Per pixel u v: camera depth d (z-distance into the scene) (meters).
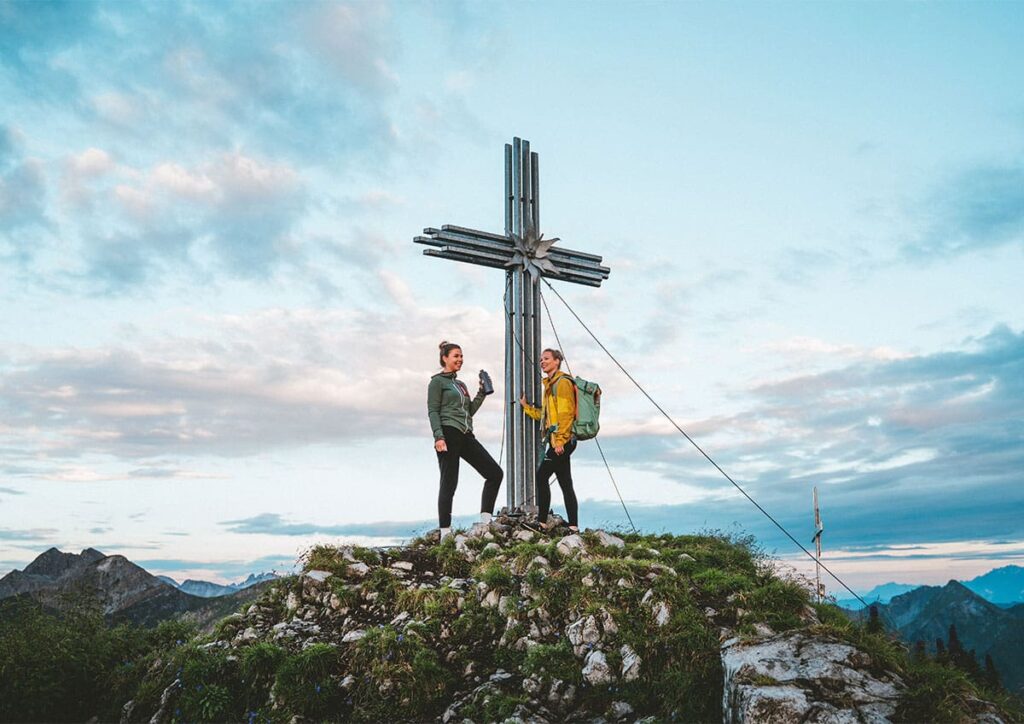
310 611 10.35
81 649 10.24
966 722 6.45
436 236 13.42
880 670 7.08
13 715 9.37
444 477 12.38
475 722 7.89
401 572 10.96
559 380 12.49
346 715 8.36
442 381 12.51
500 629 9.33
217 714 8.57
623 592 9.20
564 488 12.37
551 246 14.50
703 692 7.77
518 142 14.62
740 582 9.43
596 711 7.98
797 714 6.43
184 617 11.82
